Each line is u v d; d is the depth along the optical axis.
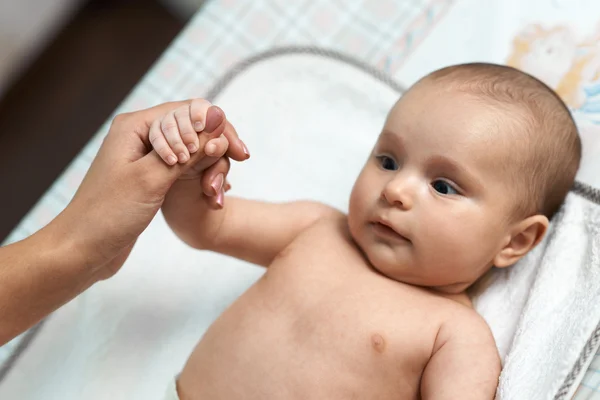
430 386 0.65
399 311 0.68
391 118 0.70
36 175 1.15
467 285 0.70
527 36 0.83
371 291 0.69
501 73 0.70
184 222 0.69
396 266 0.68
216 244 0.72
